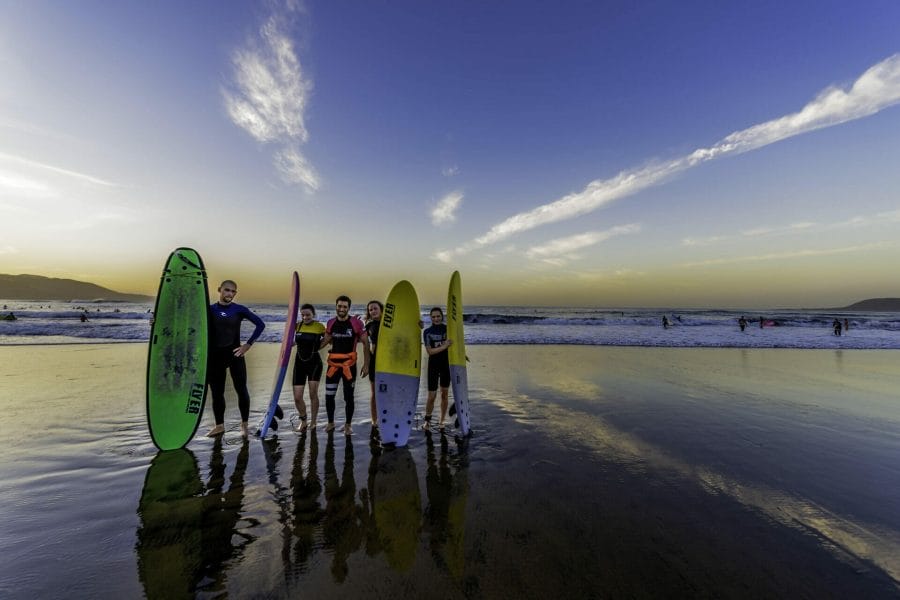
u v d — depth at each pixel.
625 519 2.79
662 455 4.05
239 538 2.52
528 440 4.53
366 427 5.00
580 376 8.54
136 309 45.78
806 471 3.64
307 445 4.30
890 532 2.62
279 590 2.05
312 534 2.58
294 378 4.79
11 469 3.53
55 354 10.89
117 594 2.02
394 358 4.72
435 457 3.99
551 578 2.15
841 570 2.23
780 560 2.31
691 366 10.09
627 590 2.05
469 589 2.06
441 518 2.80
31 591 2.03
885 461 3.88
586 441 4.49
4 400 5.87
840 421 5.26
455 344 4.92
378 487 3.30
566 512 2.89
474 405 6.11
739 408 5.93
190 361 4.35
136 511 2.84
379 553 2.38
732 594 2.03
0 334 16.09
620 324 28.50
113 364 9.14
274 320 30.27
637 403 6.23
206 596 2.00
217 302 4.56
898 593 2.05
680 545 2.47
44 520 2.70
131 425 4.77
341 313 4.76
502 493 3.20
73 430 4.58
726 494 3.18
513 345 15.54
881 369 9.79
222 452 4.05
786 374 8.95
